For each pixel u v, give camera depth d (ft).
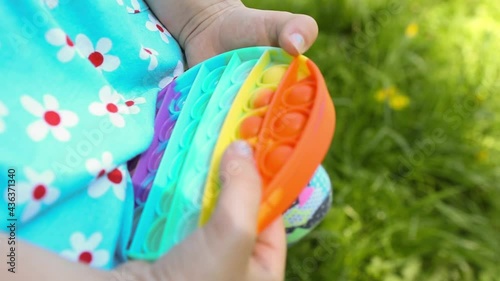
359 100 5.12
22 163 1.92
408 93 5.25
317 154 2.05
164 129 2.39
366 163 4.83
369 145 4.84
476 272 4.27
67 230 2.01
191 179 2.02
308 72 2.31
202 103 2.37
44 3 2.28
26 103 2.03
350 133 4.90
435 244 4.32
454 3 6.15
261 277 1.95
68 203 2.04
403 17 5.89
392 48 5.56
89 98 2.22
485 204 4.70
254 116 2.17
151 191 2.09
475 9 6.15
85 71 2.23
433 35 5.75
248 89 2.28
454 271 4.25
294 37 2.41
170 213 1.96
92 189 2.09
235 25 2.77
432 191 4.68
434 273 4.23
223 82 2.37
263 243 2.07
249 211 1.78
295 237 2.47
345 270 4.09
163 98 2.55
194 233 1.77
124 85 2.50
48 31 2.16
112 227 2.07
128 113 2.33
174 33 2.97
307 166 2.02
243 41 2.75
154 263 1.78
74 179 2.02
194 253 1.71
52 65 2.15
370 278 4.16
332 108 2.21
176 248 1.76
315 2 5.94
